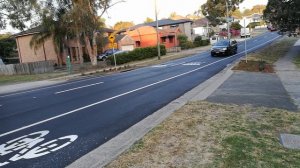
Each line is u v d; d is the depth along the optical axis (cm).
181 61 3400
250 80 1633
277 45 4503
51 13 3766
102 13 3794
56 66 4575
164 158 576
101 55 5044
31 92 1853
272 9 3198
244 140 664
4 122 1010
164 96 1302
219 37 7806
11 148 720
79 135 794
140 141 674
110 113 1033
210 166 538
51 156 651
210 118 847
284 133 730
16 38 5284
